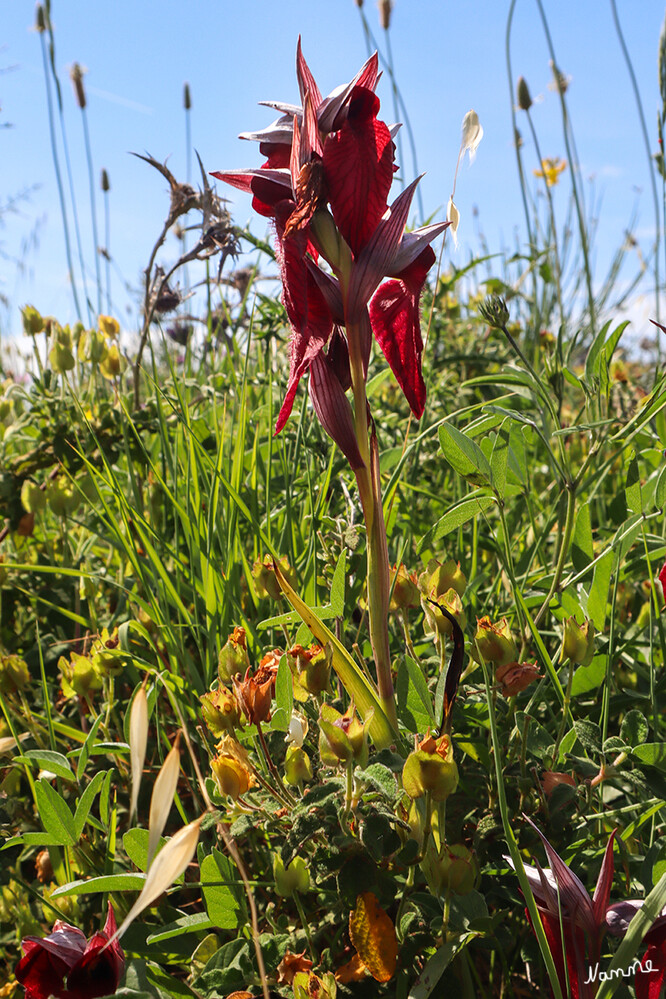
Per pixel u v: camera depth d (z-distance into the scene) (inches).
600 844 14.2
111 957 12.3
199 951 13.7
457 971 12.7
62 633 21.6
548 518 22.2
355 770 12.7
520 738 14.8
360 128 12.6
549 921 12.0
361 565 18.5
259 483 22.4
